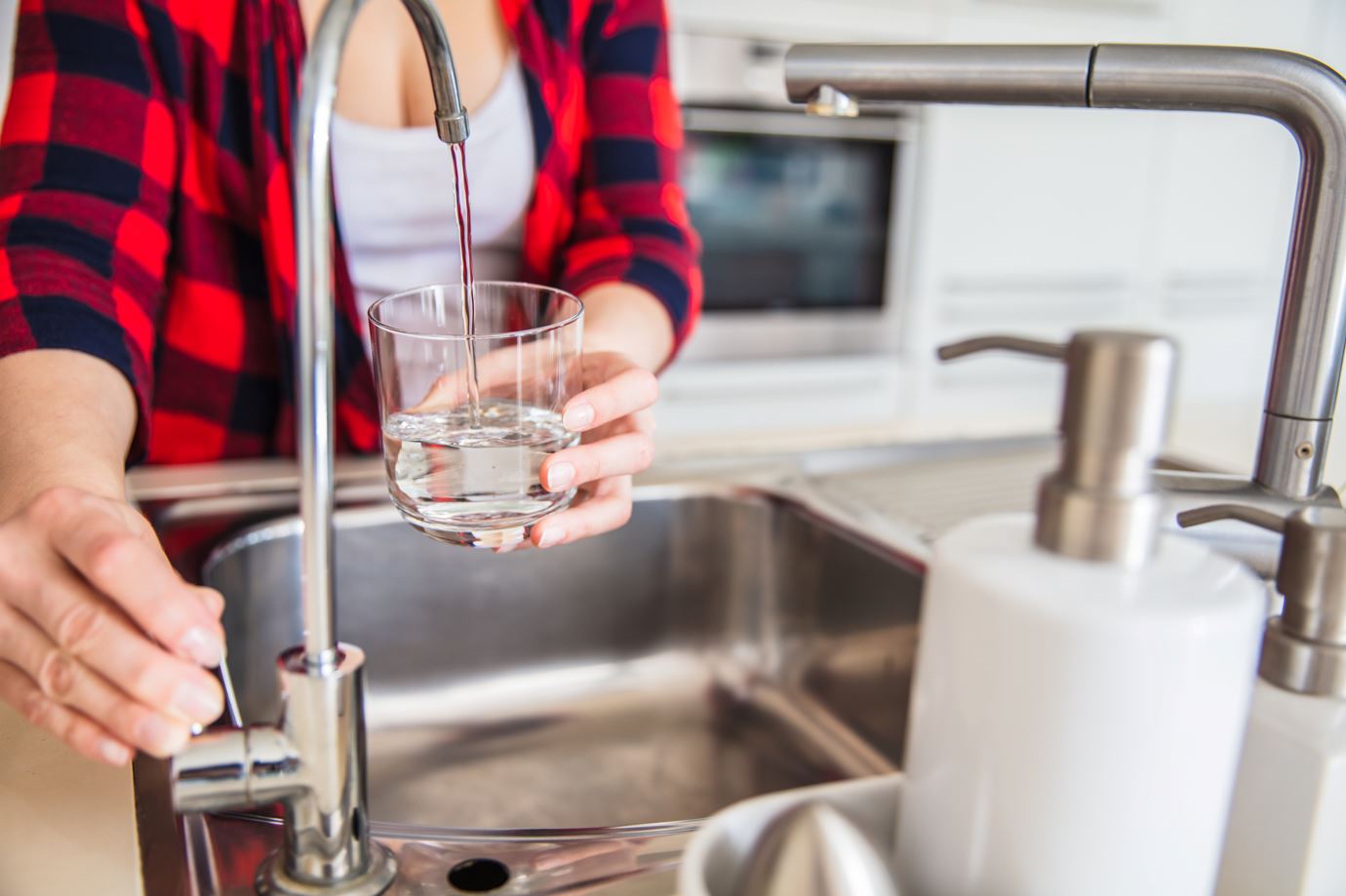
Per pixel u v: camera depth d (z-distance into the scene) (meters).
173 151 0.73
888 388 2.14
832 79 0.43
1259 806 0.34
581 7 0.83
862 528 0.72
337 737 0.34
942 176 2.07
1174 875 0.28
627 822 0.65
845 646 0.73
